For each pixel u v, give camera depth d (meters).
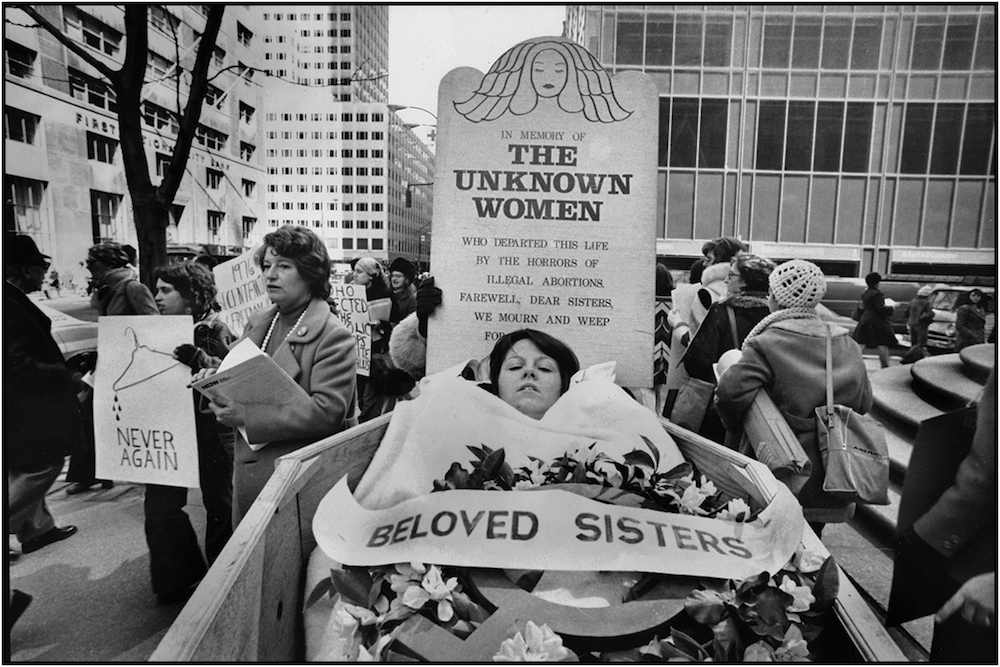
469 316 1.61
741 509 1.34
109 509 2.07
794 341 1.64
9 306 1.88
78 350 1.95
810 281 1.62
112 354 1.89
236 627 1.13
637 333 1.58
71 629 1.66
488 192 1.59
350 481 1.53
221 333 1.85
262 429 1.64
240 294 1.83
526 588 1.23
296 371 1.67
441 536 1.30
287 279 1.68
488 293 1.61
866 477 1.61
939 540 1.63
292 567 1.35
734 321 1.78
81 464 2.04
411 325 1.88
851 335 1.72
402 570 1.25
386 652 1.13
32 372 1.92
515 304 1.60
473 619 1.18
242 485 1.67
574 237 1.59
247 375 1.60
